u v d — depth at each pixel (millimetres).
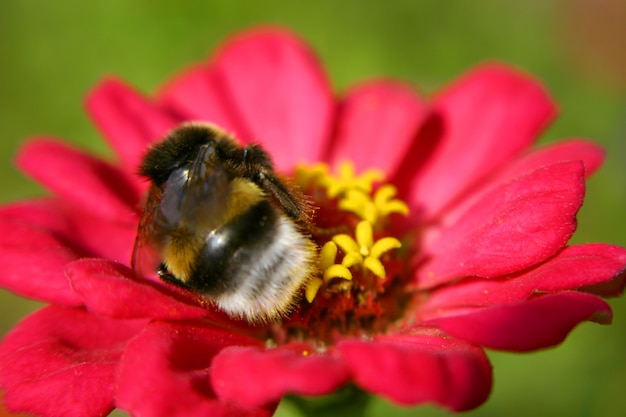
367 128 171
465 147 166
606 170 218
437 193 166
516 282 140
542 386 200
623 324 198
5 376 138
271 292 139
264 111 172
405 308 152
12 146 237
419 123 168
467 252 146
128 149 163
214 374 130
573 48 238
